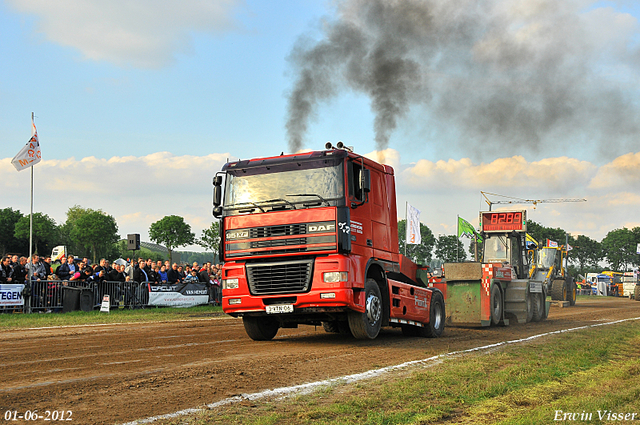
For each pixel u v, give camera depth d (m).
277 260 10.68
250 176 11.07
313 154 10.77
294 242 10.46
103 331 13.31
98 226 98.00
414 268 13.52
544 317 19.53
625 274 61.75
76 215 112.31
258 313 10.89
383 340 12.12
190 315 19.06
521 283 17.97
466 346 11.17
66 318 16.38
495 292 16.75
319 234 10.33
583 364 8.88
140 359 8.60
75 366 7.87
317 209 10.40
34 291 17.86
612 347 11.09
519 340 12.44
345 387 6.76
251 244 10.78
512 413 5.71
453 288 16.55
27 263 18.45
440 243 82.69
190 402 5.81
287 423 5.14
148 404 5.69
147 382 6.73
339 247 10.23
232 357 9.00
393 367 8.23
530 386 6.99
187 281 23.67
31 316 16.61
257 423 5.00
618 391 6.67
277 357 9.05
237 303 10.82
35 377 7.01
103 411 5.39
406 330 13.64
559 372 7.98
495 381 7.10
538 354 9.90
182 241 88.94
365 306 11.00
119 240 105.56
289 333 13.79
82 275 19.30
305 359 8.88
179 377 7.07
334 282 10.20
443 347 10.93
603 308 28.80
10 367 7.75
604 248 122.38
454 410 5.84
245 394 6.22
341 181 10.46
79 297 18.88
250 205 10.88
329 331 14.25
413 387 6.70
